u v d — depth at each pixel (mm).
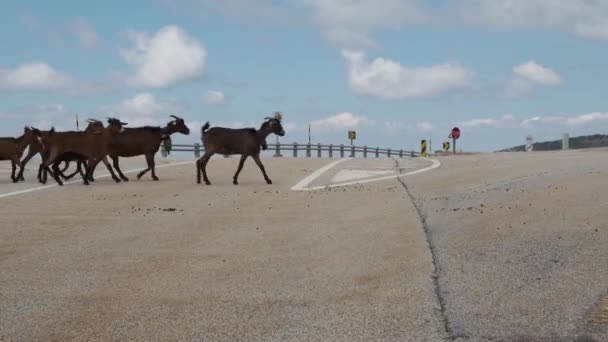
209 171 21906
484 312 5555
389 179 18016
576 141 44438
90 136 17875
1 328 5512
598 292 5918
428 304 5852
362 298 6160
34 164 27422
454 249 7984
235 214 11930
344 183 17391
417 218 10602
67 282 7016
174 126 19250
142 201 14000
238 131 17547
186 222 11070
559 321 5234
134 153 18734
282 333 5270
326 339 5094
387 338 5062
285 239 9336
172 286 6789
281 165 24531
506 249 7758
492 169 18891
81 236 9773
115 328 5477
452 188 14539
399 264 7438
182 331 5371
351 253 8188
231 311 5883
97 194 15367
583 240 7930
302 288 6602
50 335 5332
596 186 12125
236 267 7617
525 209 10234
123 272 7445
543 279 6426
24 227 10609
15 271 7527
